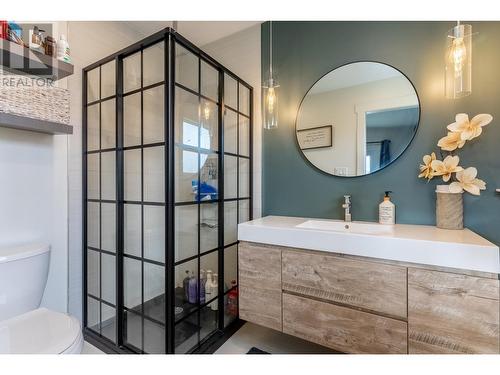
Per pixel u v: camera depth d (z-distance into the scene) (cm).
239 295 161
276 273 148
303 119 196
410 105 160
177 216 155
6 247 146
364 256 125
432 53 155
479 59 143
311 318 137
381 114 169
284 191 204
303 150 195
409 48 161
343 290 129
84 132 185
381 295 120
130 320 169
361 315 125
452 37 126
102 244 184
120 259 170
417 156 159
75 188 183
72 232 181
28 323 119
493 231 139
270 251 149
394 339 118
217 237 188
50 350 102
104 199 183
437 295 109
